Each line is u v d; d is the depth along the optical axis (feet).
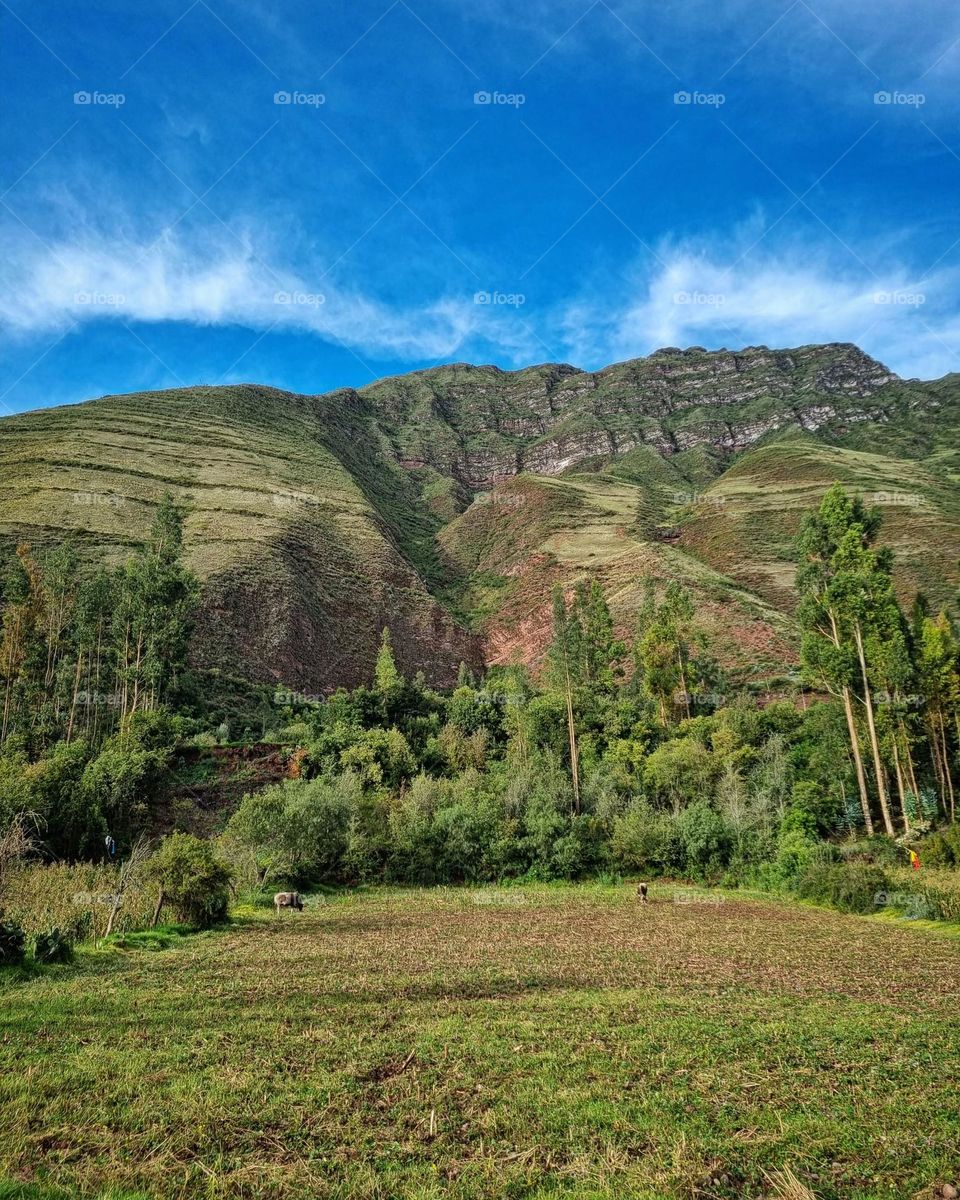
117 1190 24.89
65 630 230.89
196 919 92.27
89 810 147.95
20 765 157.17
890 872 128.77
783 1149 28.60
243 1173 26.27
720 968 67.77
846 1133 30.07
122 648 215.10
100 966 64.23
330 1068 37.60
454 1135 29.94
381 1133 30.01
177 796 177.88
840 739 183.52
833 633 173.88
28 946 65.77
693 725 221.25
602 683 264.93
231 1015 47.75
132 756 165.89
